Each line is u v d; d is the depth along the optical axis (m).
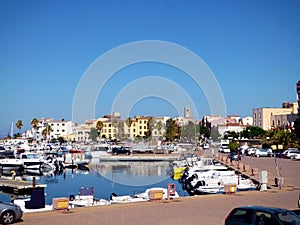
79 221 19.09
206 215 20.41
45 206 26.08
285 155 72.44
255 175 41.41
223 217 19.80
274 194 28.19
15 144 128.38
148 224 18.28
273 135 83.81
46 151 102.56
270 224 12.42
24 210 24.45
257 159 69.31
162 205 23.84
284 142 80.12
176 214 20.81
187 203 24.55
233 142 91.94
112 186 45.91
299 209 21.50
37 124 186.12
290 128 114.38
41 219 19.69
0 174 61.78
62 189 43.97
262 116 179.12
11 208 18.62
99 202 28.83
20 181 45.50
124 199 29.62
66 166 70.81
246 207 13.48
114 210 22.22
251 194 28.34
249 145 108.62
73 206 27.16
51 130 182.50
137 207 23.20
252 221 12.86
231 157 62.56
